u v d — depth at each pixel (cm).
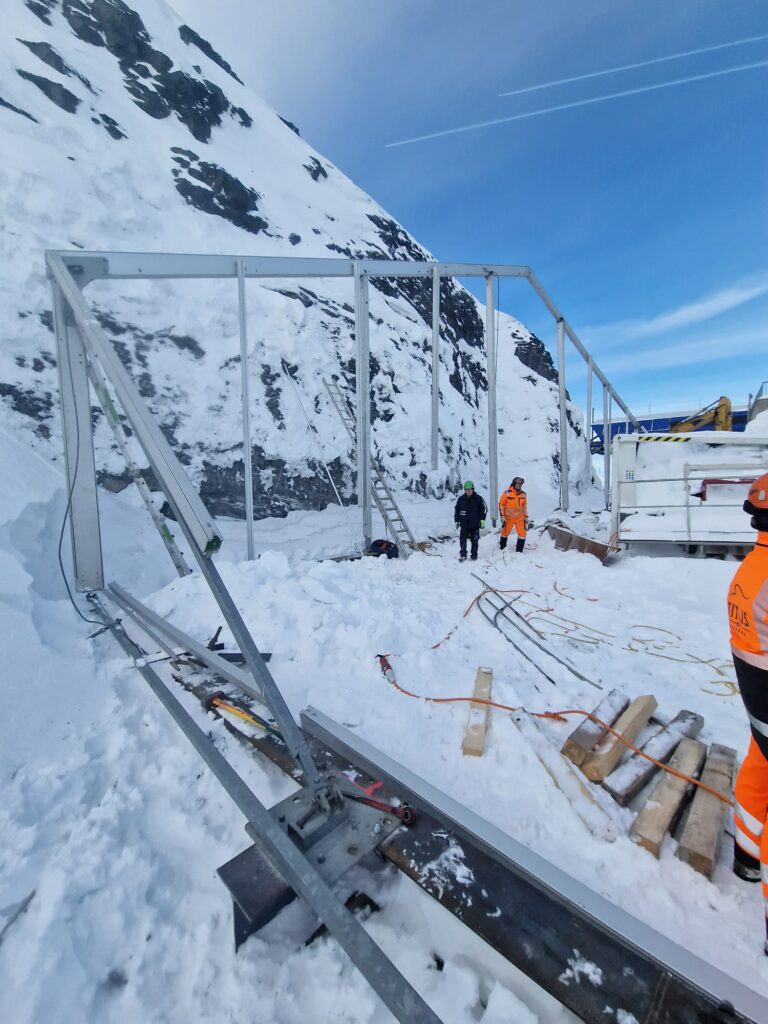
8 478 571
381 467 1388
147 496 604
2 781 237
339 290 1692
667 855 204
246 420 762
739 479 702
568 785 239
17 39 1562
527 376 2664
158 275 664
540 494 1925
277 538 991
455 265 1007
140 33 2145
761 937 171
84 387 559
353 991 159
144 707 313
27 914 175
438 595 611
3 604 354
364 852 189
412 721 302
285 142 2925
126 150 1538
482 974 165
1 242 943
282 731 212
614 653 438
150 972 164
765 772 181
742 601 175
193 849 214
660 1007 139
